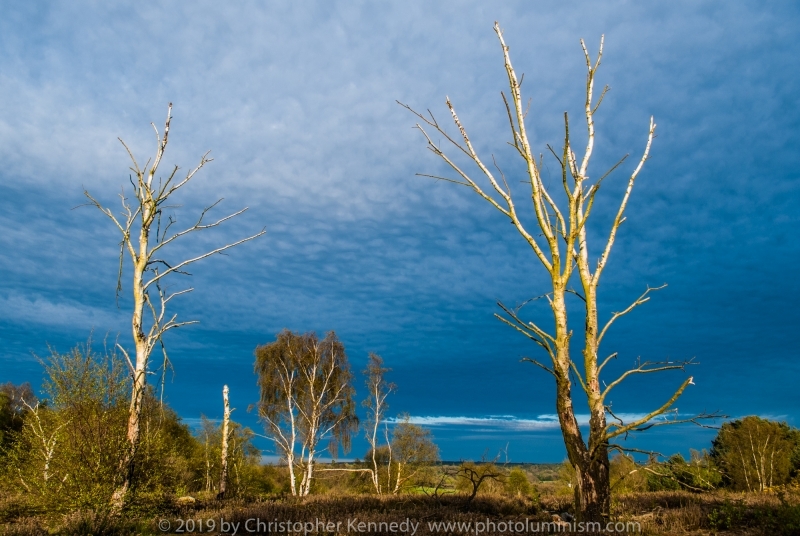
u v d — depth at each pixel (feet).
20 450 38.22
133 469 38.37
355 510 39.93
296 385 93.66
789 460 76.89
